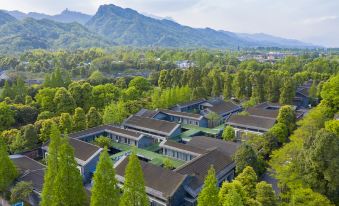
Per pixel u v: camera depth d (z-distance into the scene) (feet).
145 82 350.23
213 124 244.22
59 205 96.37
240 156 146.72
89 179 161.17
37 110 246.88
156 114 246.06
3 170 132.98
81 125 214.69
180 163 170.19
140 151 187.73
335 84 203.31
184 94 307.78
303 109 299.38
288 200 115.34
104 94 290.15
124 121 231.71
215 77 343.05
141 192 91.56
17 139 186.09
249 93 336.08
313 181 110.73
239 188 104.58
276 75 322.14
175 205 124.36
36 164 159.94
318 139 111.04
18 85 296.51
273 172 147.33
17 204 125.80
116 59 621.31
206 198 81.51
